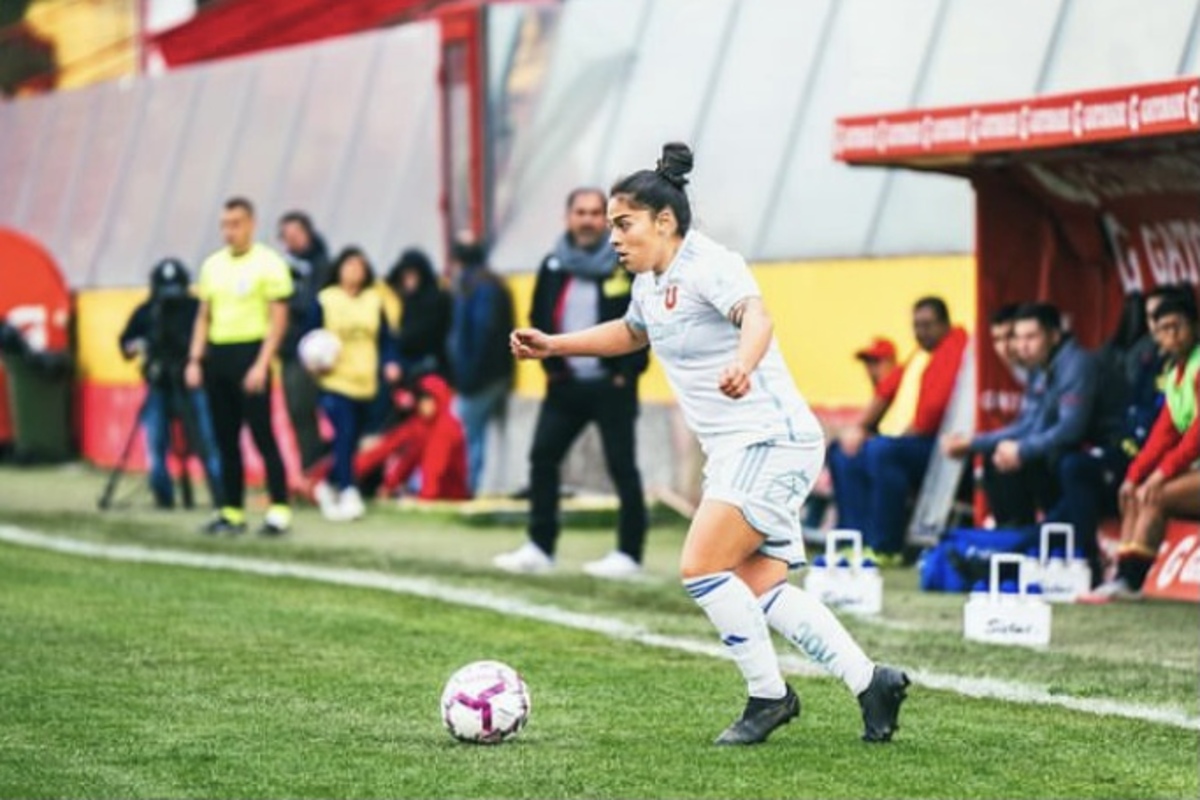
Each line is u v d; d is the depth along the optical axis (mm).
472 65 60969
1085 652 31281
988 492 40344
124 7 88750
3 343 72125
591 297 41000
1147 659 30594
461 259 57219
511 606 36156
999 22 46312
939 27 48094
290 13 78438
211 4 85250
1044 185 41594
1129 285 41594
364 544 46969
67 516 53938
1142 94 35656
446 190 61625
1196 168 38500
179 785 21641
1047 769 22391
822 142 51562
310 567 42125
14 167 86125
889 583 40281
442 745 23703
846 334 49719
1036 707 26375
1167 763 22812
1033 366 39750
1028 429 39750
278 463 48781
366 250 65125
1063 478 38750
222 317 48406
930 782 21688
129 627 33250
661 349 23531
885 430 44406
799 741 23891
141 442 70750
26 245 73375
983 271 42031
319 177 68438
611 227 23500
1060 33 44531
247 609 35469
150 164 76938
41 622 33750
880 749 23438
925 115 39031
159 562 42875
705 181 54688
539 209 59094
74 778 21969
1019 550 38719
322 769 22375
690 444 53000
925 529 43000
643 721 25219
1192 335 36844
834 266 50031
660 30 57875
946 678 28688
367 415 54062
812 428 23469
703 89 55781
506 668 24078
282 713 25812
